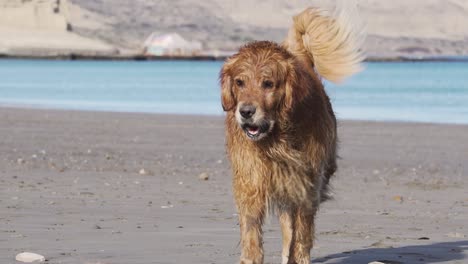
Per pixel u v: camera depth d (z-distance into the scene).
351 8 10.69
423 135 26.50
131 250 9.73
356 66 10.62
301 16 10.79
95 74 98.62
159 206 13.30
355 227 11.87
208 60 199.88
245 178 9.11
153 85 68.25
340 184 16.64
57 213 12.39
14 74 97.69
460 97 49.41
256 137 8.83
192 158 20.72
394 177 17.78
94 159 20.39
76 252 9.54
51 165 19.08
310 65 10.67
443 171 18.84
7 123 30.59
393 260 9.65
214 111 38.16
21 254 9.10
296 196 9.23
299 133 9.06
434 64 151.75
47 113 36.03
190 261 9.20
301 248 9.39
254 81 8.95
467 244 10.63
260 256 9.09
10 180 16.33
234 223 11.78
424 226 11.98
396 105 42.78
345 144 24.16
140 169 18.58
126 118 33.16
